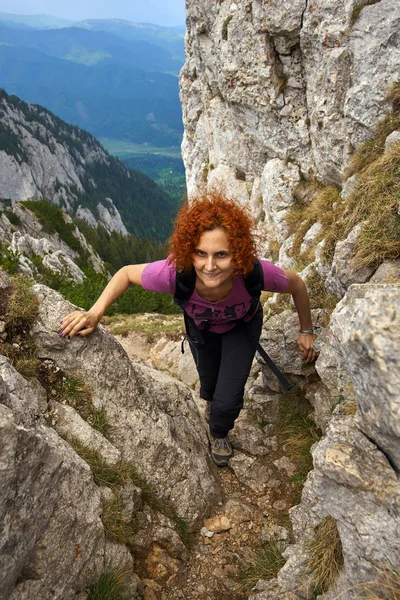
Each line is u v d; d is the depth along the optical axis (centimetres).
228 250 277
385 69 688
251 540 354
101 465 307
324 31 780
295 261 827
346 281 413
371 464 198
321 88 834
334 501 213
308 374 458
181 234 283
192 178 1900
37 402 299
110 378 352
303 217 988
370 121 708
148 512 334
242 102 1125
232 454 439
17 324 336
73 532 257
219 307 324
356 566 203
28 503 224
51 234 7906
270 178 1102
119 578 283
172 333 1166
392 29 680
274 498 393
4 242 6094
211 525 366
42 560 238
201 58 1369
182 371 737
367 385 177
